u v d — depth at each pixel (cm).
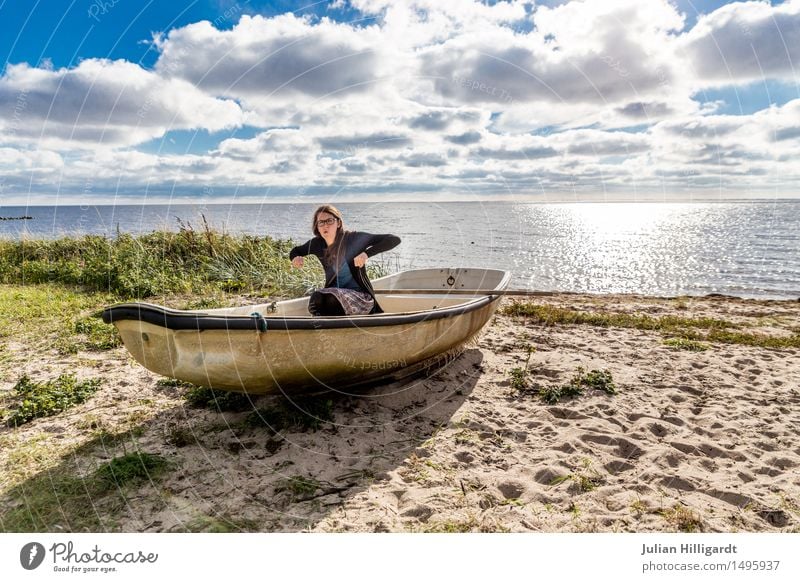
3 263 1042
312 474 292
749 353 539
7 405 383
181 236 1076
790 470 299
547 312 727
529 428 359
